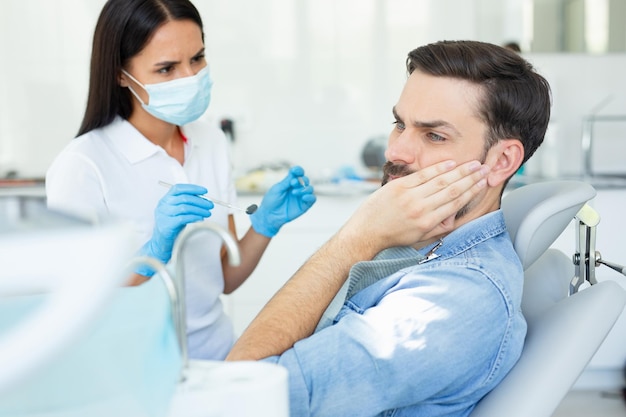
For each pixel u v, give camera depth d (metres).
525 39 3.48
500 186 1.14
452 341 0.93
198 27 1.52
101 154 1.51
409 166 1.11
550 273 1.26
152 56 1.46
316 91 3.48
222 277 1.66
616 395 2.88
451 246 1.11
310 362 0.93
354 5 3.44
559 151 3.56
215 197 1.70
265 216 1.66
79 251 0.35
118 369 0.51
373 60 3.47
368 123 3.50
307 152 3.52
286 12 3.43
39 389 0.49
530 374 0.96
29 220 0.48
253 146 3.50
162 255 1.43
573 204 1.10
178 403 0.56
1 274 0.35
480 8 3.46
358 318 0.98
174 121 1.57
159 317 0.56
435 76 1.08
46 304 0.35
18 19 3.35
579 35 3.49
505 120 1.08
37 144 3.44
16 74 3.39
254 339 0.98
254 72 3.46
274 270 2.96
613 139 3.59
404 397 0.95
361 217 1.08
